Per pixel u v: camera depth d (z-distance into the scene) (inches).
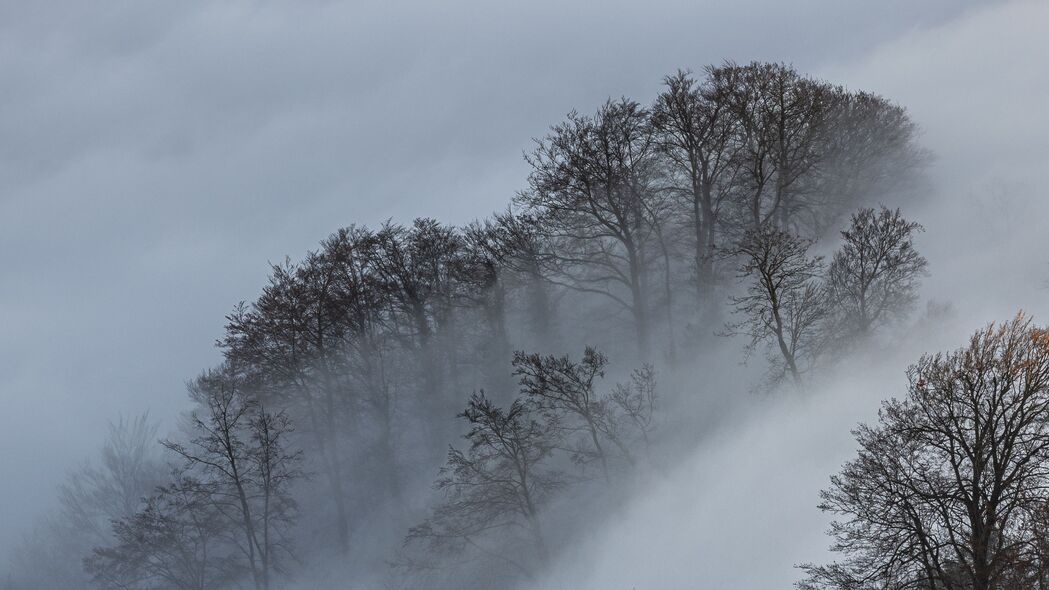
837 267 2896.2
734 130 3917.3
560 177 3885.3
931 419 1793.8
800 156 3836.1
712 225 3900.1
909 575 1798.7
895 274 2928.2
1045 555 1628.9
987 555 1704.0
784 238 2758.4
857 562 1871.3
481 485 2947.8
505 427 2906.0
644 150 3939.5
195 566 3659.0
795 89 3860.7
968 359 1771.7
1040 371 1716.3
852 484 1875.0
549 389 2893.7
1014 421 1747.0
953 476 1787.6
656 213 4062.5
